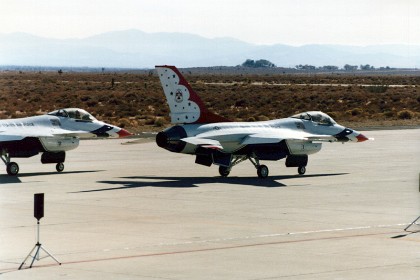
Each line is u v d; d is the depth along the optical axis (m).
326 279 37.34
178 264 40.78
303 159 83.88
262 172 81.62
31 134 83.12
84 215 57.16
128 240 47.59
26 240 47.59
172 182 78.00
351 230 51.00
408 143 128.62
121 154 109.62
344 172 87.38
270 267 40.00
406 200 65.19
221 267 40.03
